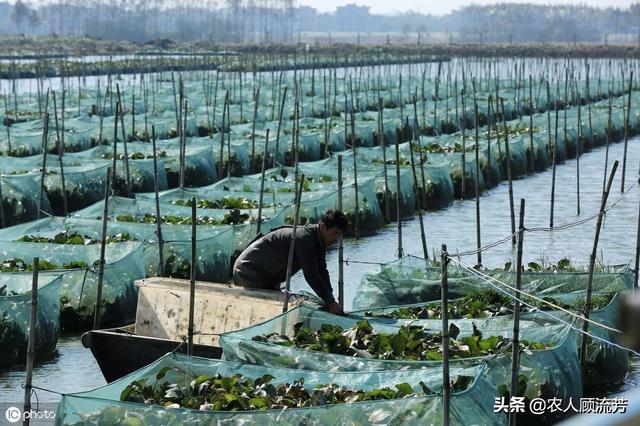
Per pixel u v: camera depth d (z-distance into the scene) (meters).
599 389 17.34
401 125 54.03
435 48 175.50
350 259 27.98
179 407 12.57
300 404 12.84
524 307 17.56
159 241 22.80
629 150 53.88
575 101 73.69
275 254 16.78
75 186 34.25
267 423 11.98
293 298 16.25
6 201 31.88
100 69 119.06
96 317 20.08
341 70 137.38
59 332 19.89
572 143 50.78
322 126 53.34
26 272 20.70
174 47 191.00
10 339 18.45
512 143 44.59
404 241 30.59
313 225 16.45
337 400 12.78
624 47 186.88
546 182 42.94
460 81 102.12
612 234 31.62
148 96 73.69
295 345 15.02
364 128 51.41
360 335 15.29
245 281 16.89
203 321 16.50
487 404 12.40
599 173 45.41
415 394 12.73
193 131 52.66
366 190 31.84
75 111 60.38
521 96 76.75
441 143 46.72
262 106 64.75
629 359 19.38
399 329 15.79
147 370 13.59
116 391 13.23
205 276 23.50
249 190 32.47
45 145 29.28
